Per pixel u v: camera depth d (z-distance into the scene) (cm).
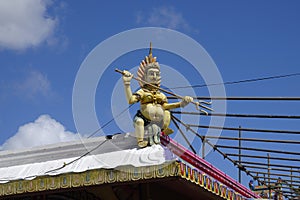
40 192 1109
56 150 1230
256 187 2108
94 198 1191
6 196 1143
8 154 1284
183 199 1270
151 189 1179
